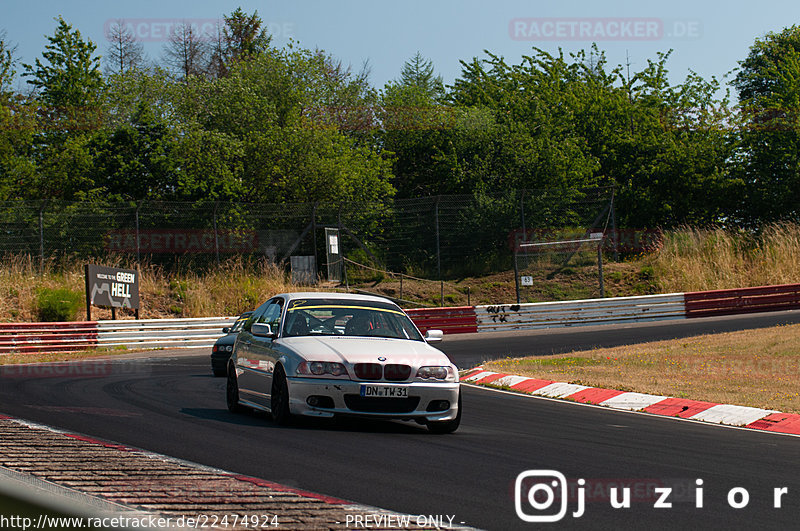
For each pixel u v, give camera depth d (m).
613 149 90.69
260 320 21.02
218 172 71.25
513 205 72.50
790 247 72.31
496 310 56.22
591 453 16.34
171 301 58.50
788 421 22.22
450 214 72.56
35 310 52.28
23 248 58.59
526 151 80.00
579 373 31.62
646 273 70.38
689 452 17.06
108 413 19.27
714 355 36.47
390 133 92.00
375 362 17.77
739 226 84.81
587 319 58.62
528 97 91.50
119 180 71.06
